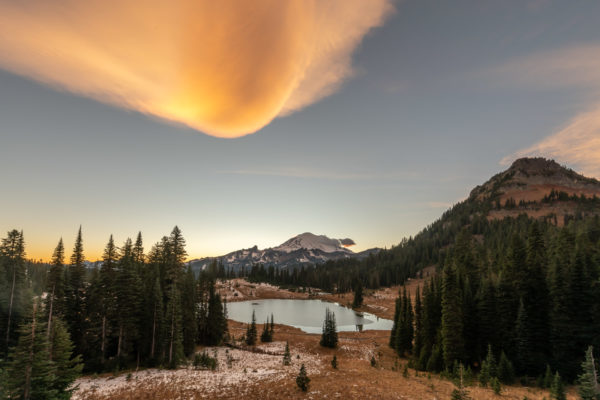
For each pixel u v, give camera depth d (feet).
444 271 156.25
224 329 236.02
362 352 211.00
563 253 179.32
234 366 155.74
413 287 577.43
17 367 73.46
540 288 148.56
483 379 119.44
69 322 143.84
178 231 184.24
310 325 355.56
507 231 623.77
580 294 129.80
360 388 105.19
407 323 205.57
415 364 167.53
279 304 548.72
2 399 70.95
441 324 164.66
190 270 218.59
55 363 85.76
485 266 245.24
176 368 143.02
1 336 136.87
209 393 101.45
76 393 102.99
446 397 97.50
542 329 139.54
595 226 336.90
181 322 168.25
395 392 101.50
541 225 583.17
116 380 120.67
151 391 104.12
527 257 161.58
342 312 458.09
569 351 128.16
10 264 145.48
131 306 156.56
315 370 141.59
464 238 238.89
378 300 536.01
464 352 146.72
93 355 143.13
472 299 165.48
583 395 84.23
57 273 145.18
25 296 136.56
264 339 243.60
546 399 93.66
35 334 75.72
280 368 148.77
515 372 135.44
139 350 157.28
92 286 156.04
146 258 208.44
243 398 96.89
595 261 145.69
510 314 150.10
